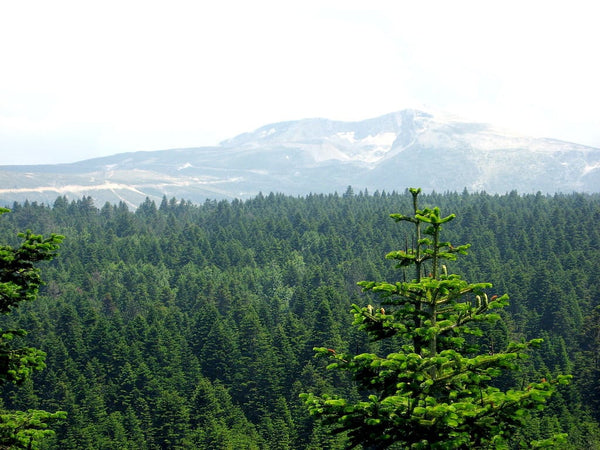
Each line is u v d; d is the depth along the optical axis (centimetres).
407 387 1438
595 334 14250
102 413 11612
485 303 1558
